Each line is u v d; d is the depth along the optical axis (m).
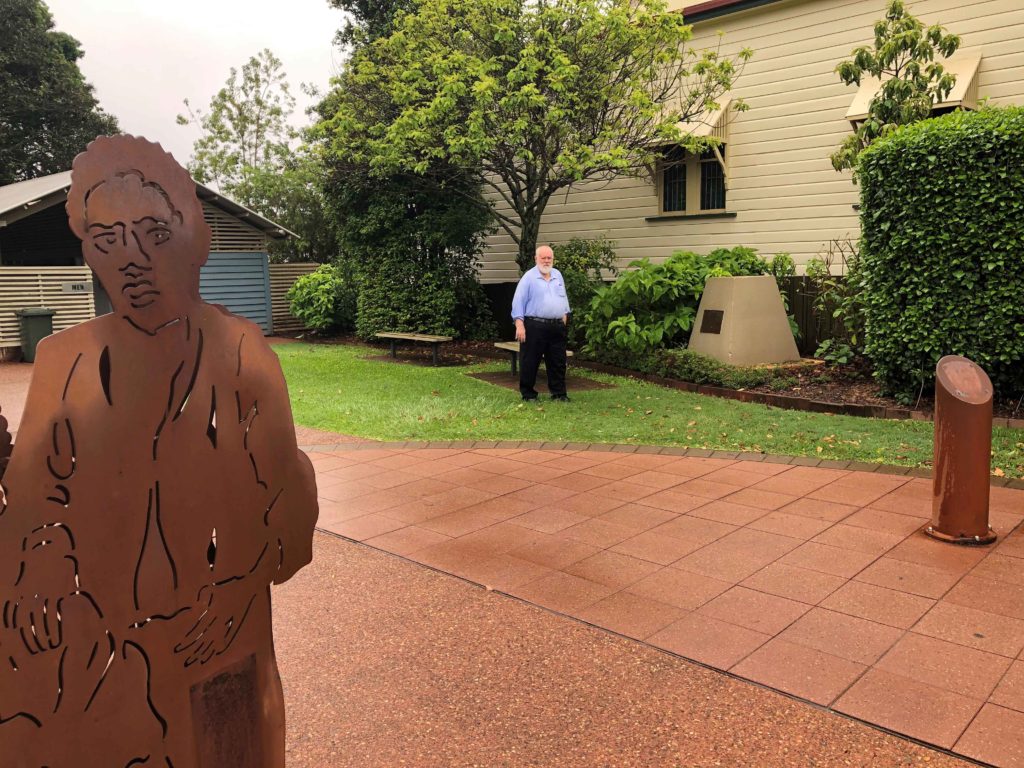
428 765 2.70
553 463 6.75
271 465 1.89
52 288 15.05
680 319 11.20
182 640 1.74
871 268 8.46
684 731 2.86
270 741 1.98
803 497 5.62
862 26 12.12
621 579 4.25
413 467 6.73
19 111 30.20
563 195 16.39
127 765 1.67
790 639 3.54
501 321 16.42
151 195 1.63
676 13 12.02
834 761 2.67
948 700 3.02
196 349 1.72
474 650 3.51
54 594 1.52
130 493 1.62
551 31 12.02
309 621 3.83
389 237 15.10
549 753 2.75
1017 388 7.79
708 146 12.98
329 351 14.97
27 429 1.47
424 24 12.80
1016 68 10.96
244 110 29.14
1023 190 7.24
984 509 4.62
